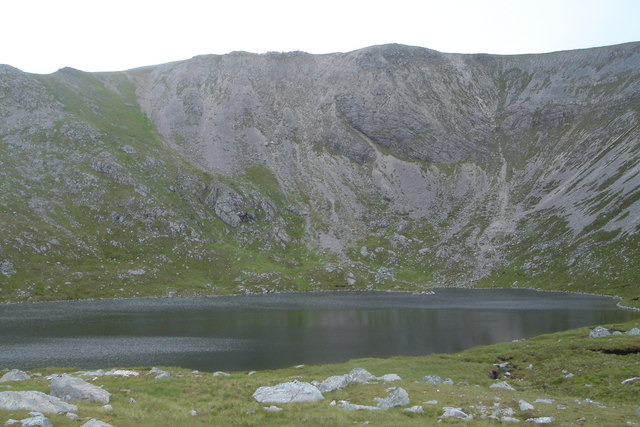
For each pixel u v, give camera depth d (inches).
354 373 1729.8
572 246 7751.0
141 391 1411.2
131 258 7440.9
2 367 2561.5
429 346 3181.6
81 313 4867.1
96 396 1214.3
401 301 6008.9
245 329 3900.1
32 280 6215.6
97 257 7194.9
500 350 2640.3
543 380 1969.7
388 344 3260.3
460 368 2247.8
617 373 1829.5
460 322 4207.7
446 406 1218.6
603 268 6796.3
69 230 7514.8
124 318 4522.6
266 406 1226.0
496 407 1240.8
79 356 2871.6
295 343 3304.6
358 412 1129.4
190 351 3038.9
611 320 4050.2
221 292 6939.0
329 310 5142.7
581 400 1491.1
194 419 1059.3
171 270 7426.2
